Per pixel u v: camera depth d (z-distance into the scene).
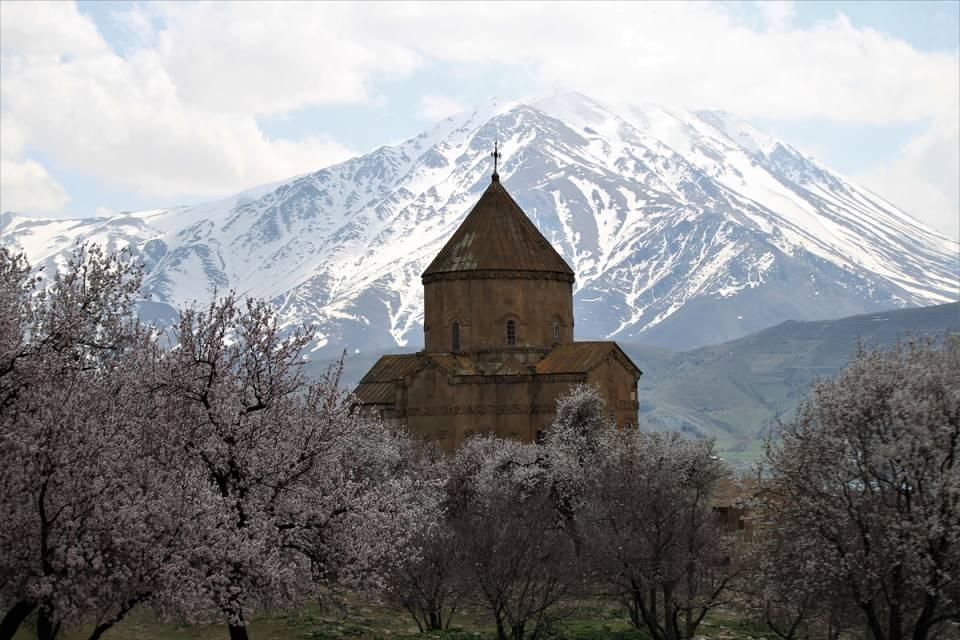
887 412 57.59
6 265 53.56
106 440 48.53
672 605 83.25
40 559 47.84
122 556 47.75
